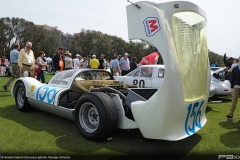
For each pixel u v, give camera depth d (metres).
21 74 7.04
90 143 3.25
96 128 3.25
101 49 57.56
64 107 3.91
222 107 6.48
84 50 57.22
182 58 2.95
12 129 3.77
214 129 4.23
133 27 2.95
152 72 7.07
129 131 3.83
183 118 2.98
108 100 3.24
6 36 49.56
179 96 2.80
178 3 2.94
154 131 2.82
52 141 3.29
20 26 50.97
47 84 4.83
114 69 11.47
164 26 2.76
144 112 2.88
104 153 2.94
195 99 3.16
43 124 4.11
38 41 52.03
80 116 3.54
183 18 3.03
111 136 3.35
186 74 2.99
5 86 7.77
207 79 3.60
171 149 3.17
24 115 4.71
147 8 2.85
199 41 3.35
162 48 2.71
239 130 4.19
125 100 3.56
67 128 3.92
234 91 4.91
